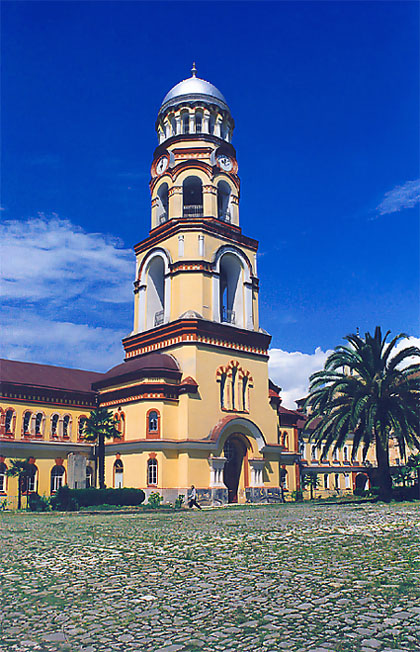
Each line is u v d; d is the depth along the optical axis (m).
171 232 50.75
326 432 41.28
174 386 45.19
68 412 49.25
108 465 46.94
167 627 9.20
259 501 47.28
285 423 57.78
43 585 12.37
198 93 55.12
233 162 54.84
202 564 14.38
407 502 37.38
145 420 44.41
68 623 9.55
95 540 19.77
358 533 19.86
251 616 9.61
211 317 48.47
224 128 56.00
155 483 42.88
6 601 11.05
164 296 53.03
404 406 39.16
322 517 26.91
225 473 48.03
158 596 11.12
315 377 41.47
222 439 45.78
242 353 49.88
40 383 48.34
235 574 13.00
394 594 10.62
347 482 69.38
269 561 14.58
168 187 53.38
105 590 11.74
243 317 51.78
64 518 30.64
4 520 29.64
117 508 38.25
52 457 47.47
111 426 46.06
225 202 55.06
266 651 8.00
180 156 53.03
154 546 17.83
